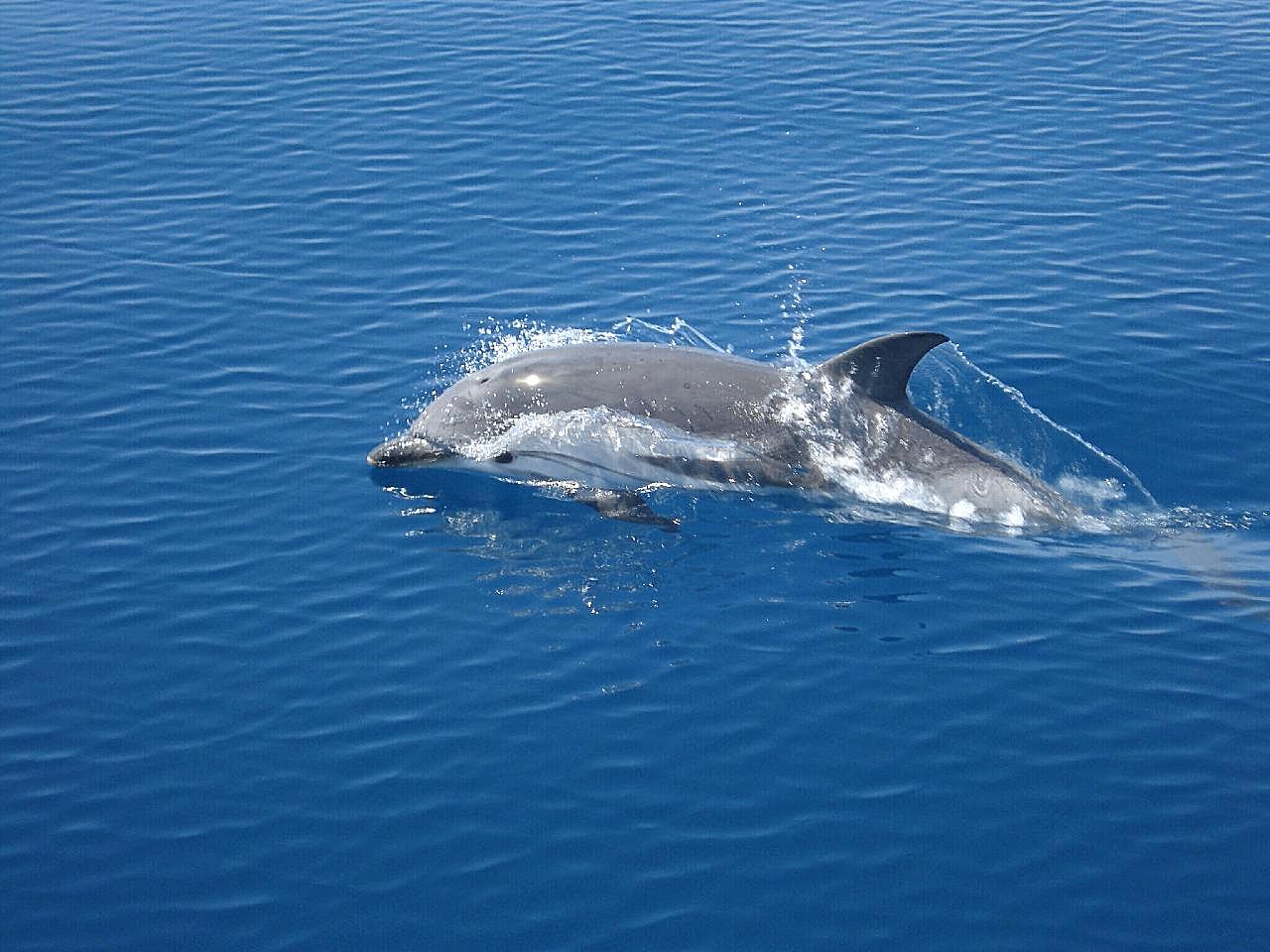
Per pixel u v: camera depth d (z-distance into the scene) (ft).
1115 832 34.47
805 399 49.42
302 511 47.98
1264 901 32.37
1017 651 41.04
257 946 31.71
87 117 78.43
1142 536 46.57
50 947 31.71
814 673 40.11
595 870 33.60
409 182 71.72
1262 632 41.75
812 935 31.71
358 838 34.71
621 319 59.62
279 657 41.11
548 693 39.45
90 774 36.86
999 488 47.73
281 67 84.99
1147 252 65.16
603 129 77.10
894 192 70.69
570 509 48.42
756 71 84.33
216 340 58.34
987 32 90.68
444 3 95.35
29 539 46.29
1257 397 53.93
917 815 35.09
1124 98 81.25
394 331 58.95
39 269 63.67
